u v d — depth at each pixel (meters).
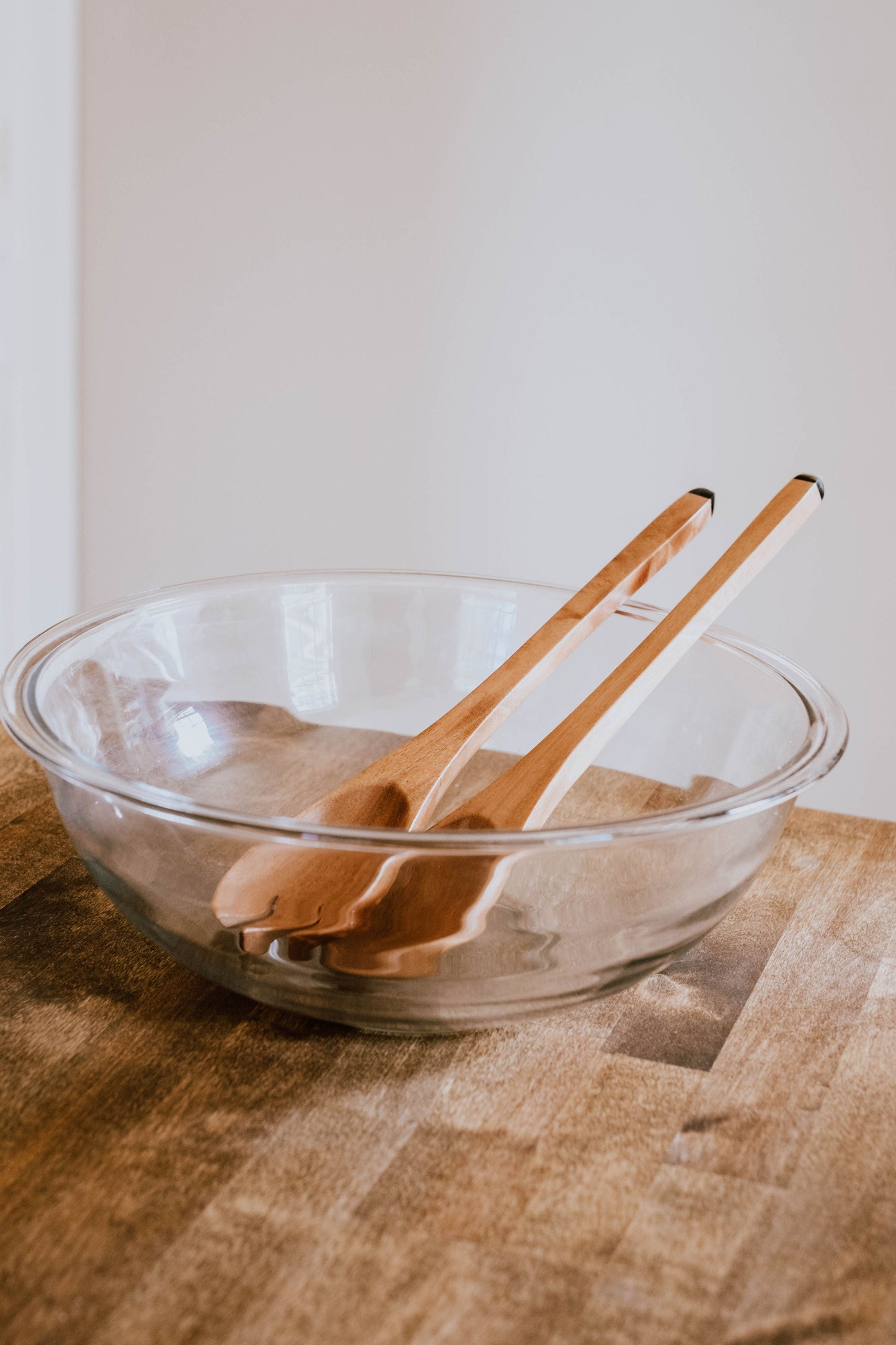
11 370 1.69
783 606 1.45
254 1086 0.41
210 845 0.41
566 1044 0.44
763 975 0.49
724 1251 0.34
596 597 0.57
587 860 0.40
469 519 1.56
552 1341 0.31
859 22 1.24
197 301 1.60
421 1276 0.33
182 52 1.50
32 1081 0.41
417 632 0.64
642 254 1.39
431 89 1.42
